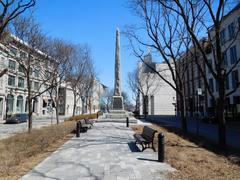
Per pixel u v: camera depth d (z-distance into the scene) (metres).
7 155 7.83
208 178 6.16
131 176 6.40
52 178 6.19
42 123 33.09
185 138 13.52
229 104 32.81
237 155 8.76
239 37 27.69
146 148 10.27
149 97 65.94
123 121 27.92
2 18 9.09
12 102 44.47
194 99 48.22
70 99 69.56
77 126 14.39
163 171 6.87
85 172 6.78
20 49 16.52
